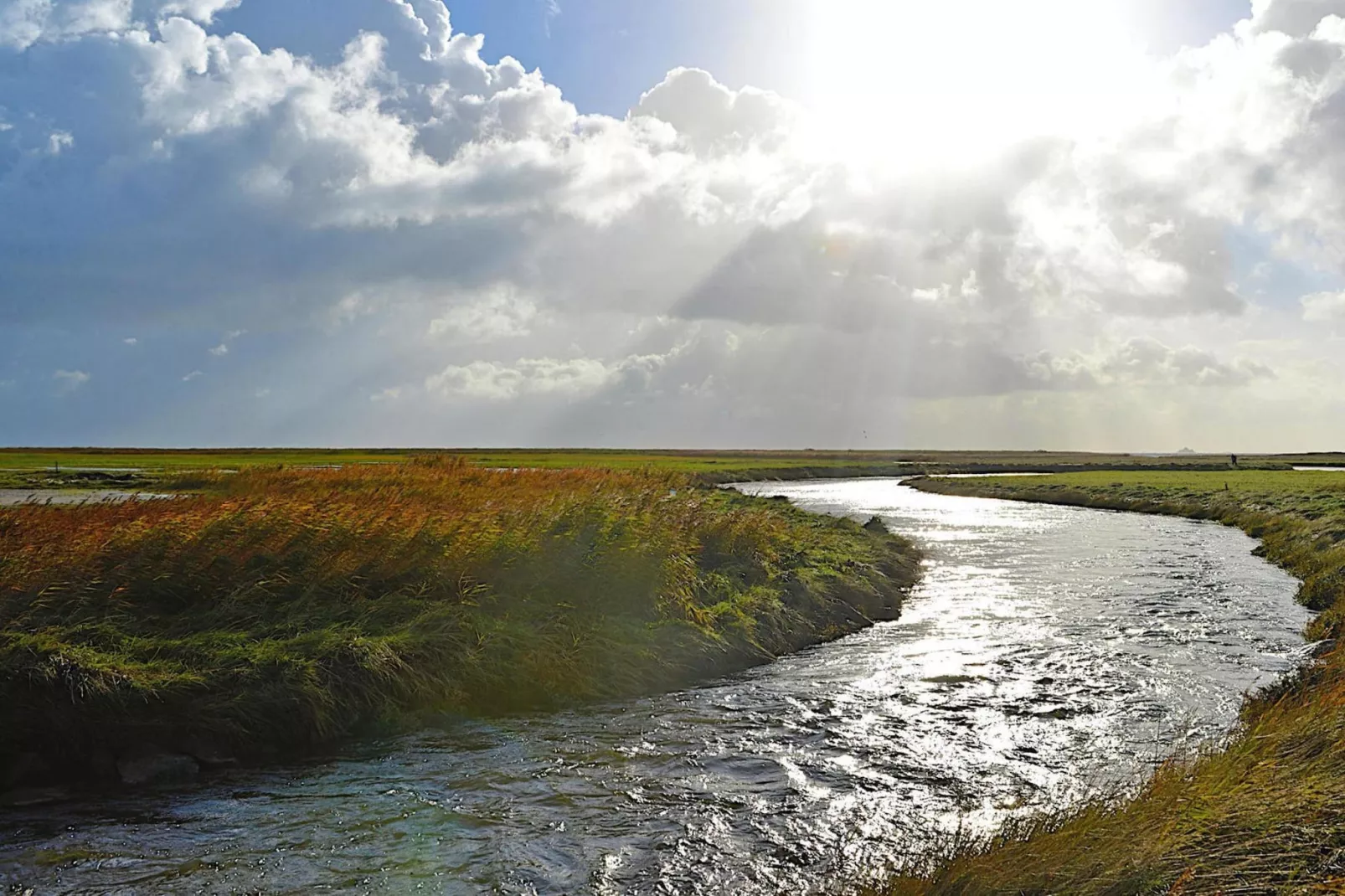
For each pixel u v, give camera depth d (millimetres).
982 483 101125
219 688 12312
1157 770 9766
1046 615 22703
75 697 11312
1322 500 49750
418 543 17109
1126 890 6375
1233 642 19109
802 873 8508
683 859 8820
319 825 9641
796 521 35406
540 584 17688
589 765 11641
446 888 8242
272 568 15898
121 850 8984
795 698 14977
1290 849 6562
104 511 16938
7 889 8102
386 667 13641
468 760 11812
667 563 19531
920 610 23703
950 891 7086
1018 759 11773
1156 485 83688
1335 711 9820
